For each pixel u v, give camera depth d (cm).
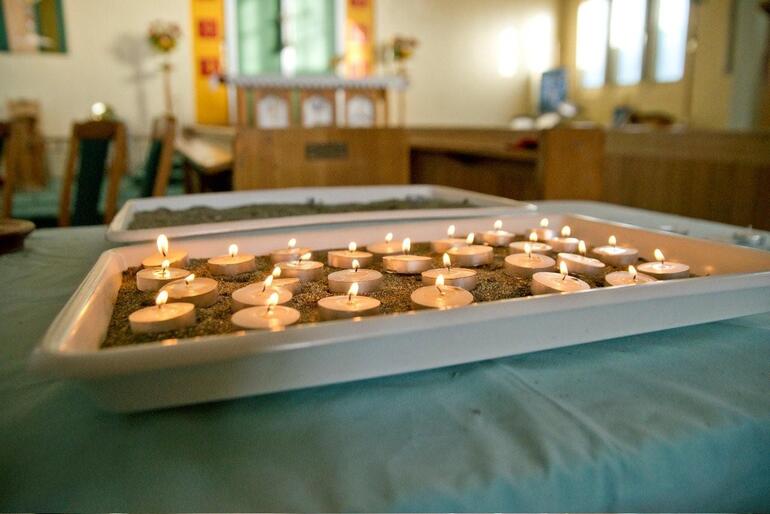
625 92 416
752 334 42
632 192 191
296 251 55
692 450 29
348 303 38
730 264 49
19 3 334
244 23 387
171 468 27
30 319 44
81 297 36
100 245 69
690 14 355
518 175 177
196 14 374
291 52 381
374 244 62
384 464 27
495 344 34
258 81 271
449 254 53
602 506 27
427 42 429
